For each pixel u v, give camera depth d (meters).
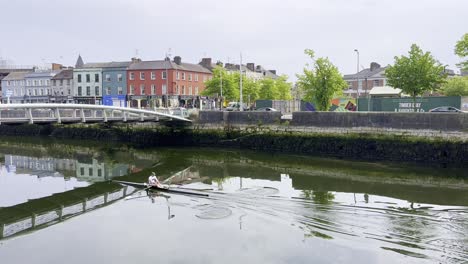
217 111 34.38
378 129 27.48
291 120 31.03
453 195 18.14
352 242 12.27
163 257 12.07
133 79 55.88
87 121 28.02
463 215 14.55
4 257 12.51
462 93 43.81
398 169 24.05
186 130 35.47
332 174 23.09
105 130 40.75
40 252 12.83
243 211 15.70
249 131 32.81
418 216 14.47
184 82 56.78
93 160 30.48
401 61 32.62
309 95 35.31
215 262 11.55
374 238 12.48
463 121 24.78
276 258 11.58
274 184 20.55
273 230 13.60
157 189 19.55
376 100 35.34
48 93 62.81
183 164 27.19
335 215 14.74
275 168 25.19
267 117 32.19
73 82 59.72
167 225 14.69
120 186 21.31
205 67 65.75
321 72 34.31
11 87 66.62
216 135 34.16
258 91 54.78
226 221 14.68
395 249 11.66
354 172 23.52
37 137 44.75
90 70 58.00
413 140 26.11
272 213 15.23
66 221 15.72
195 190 19.02
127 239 13.59
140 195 19.03
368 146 27.66
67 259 12.28
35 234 14.38
